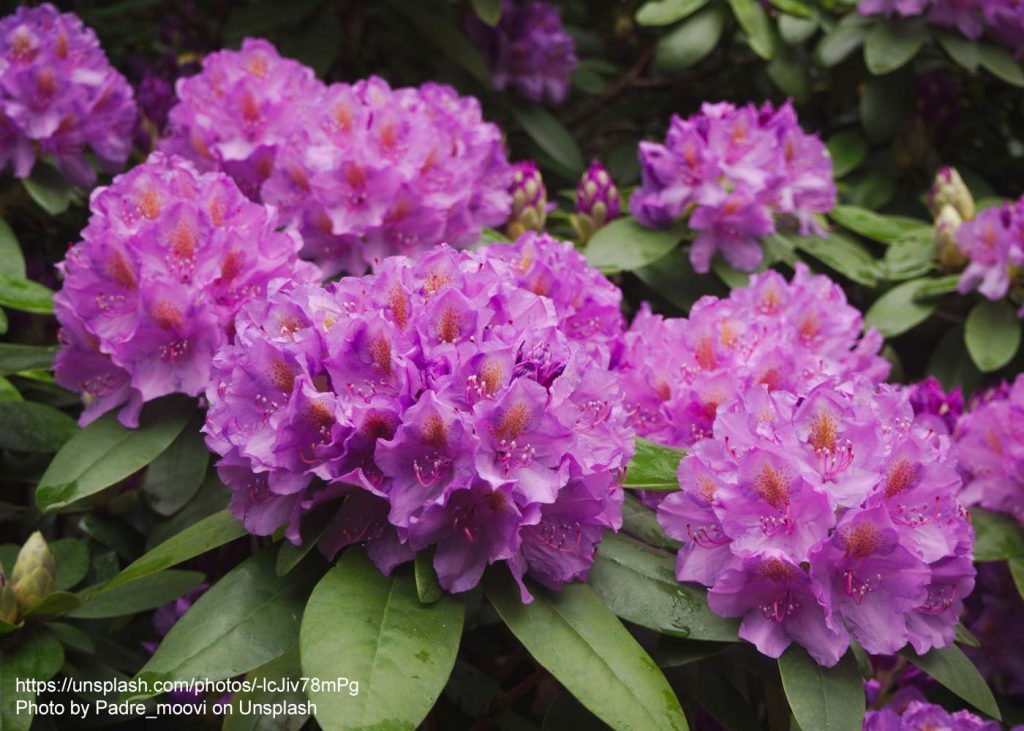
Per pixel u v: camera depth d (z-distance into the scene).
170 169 1.03
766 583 0.83
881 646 0.83
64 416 1.09
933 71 1.44
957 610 0.86
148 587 0.97
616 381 0.83
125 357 0.96
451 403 0.79
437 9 1.42
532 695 1.06
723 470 0.85
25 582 0.91
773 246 1.22
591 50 1.76
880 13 1.38
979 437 1.07
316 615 0.77
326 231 1.10
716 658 0.93
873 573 0.83
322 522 0.83
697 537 0.86
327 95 1.10
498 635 1.06
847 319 1.08
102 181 1.28
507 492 0.78
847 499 0.82
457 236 1.15
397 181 1.08
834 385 0.88
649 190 1.19
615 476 0.84
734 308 0.99
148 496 0.98
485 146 1.18
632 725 0.76
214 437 0.84
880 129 1.41
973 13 1.36
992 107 1.56
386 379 0.81
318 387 0.83
